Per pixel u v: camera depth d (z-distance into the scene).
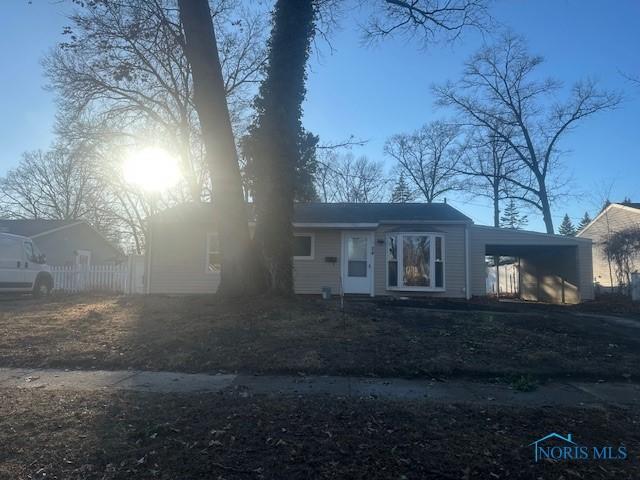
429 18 15.27
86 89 23.44
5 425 5.23
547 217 36.06
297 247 20.00
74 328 10.96
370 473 4.20
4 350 9.42
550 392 7.04
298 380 7.55
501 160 39.69
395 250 19.77
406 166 49.38
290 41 13.40
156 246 20.72
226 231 12.52
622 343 10.18
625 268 24.75
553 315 13.74
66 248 36.09
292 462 4.37
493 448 4.70
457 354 8.75
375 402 6.16
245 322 10.66
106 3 15.42
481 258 20.61
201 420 5.34
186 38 12.38
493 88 36.16
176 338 9.67
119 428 5.13
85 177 44.59
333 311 11.98
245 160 13.78
